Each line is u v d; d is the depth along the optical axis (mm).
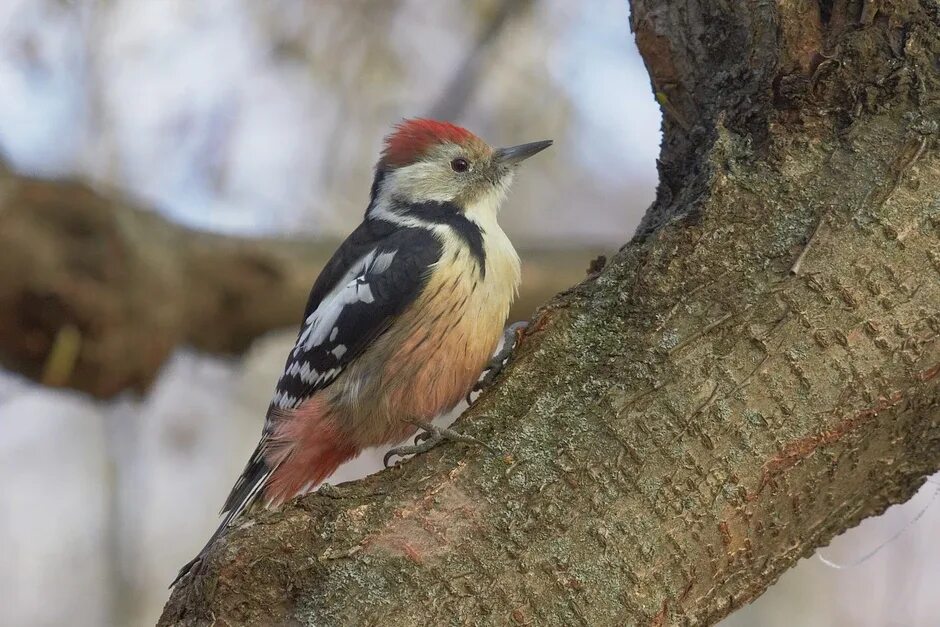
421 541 5625
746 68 6859
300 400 9102
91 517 16750
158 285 11625
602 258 7398
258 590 5652
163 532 16312
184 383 16375
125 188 13219
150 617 15695
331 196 15281
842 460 5883
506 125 16156
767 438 5703
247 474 9102
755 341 5809
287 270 12242
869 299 5770
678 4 7602
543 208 16984
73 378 11570
